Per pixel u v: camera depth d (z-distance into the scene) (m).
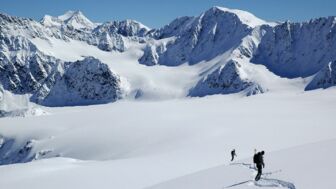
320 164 25.59
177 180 29.97
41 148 145.75
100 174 50.09
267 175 25.86
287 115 142.00
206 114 164.12
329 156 27.72
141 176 48.28
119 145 122.38
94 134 139.50
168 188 28.09
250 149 71.81
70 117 190.25
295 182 22.56
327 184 20.62
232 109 187.50
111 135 134.38
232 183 25.77
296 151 32.56
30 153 147.62
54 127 173.38
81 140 137.50
